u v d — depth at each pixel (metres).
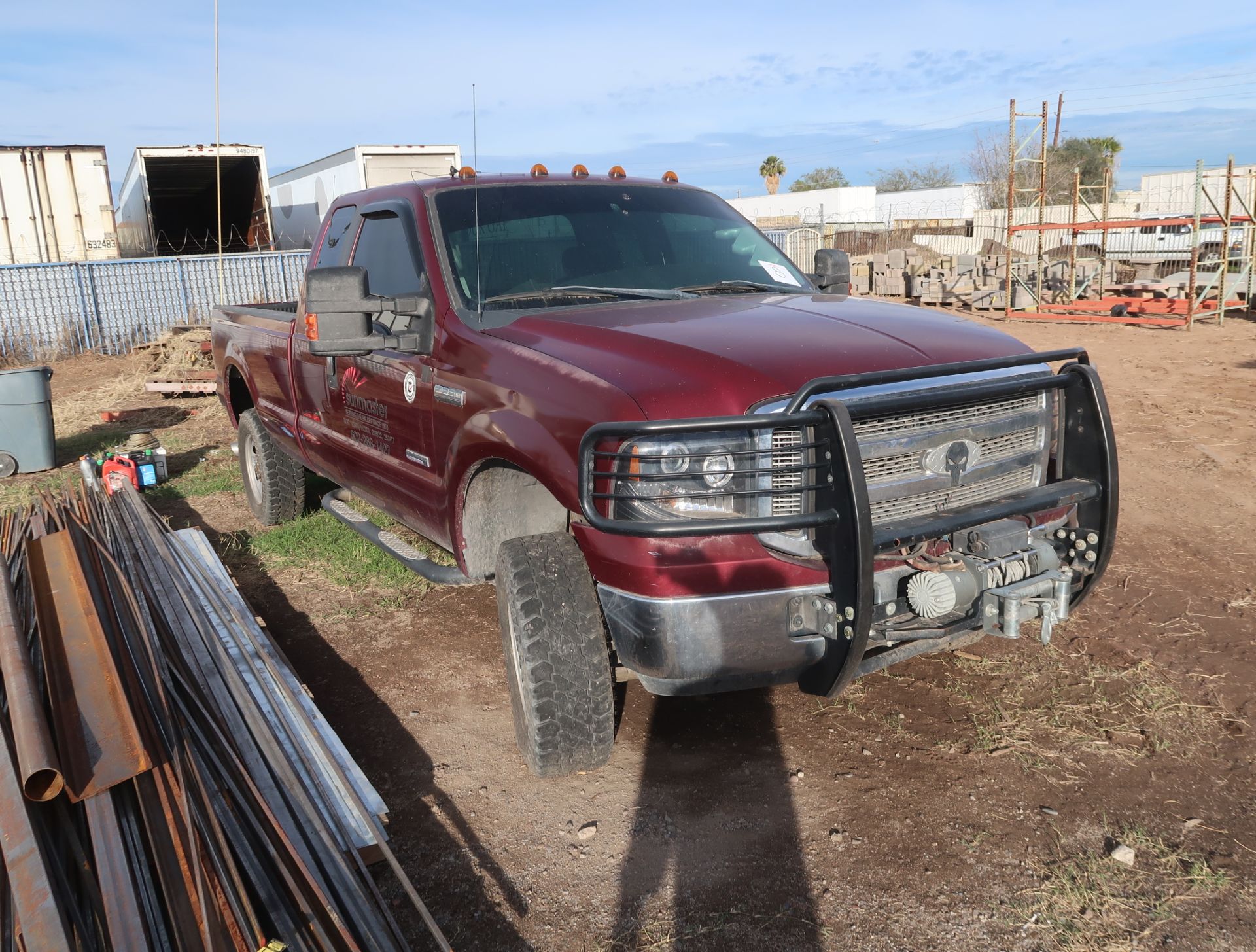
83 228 17.47
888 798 3.21
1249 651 4.18
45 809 2.54
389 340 3.86
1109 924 2.62
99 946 2.17
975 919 2.65
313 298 3.65
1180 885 2.75
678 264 4.34
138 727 2.83
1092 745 3.48
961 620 3.06
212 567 4.86
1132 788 3.23
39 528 4.99
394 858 2.77
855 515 2.66
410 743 3.71
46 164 17.11
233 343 6.43
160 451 8.01
